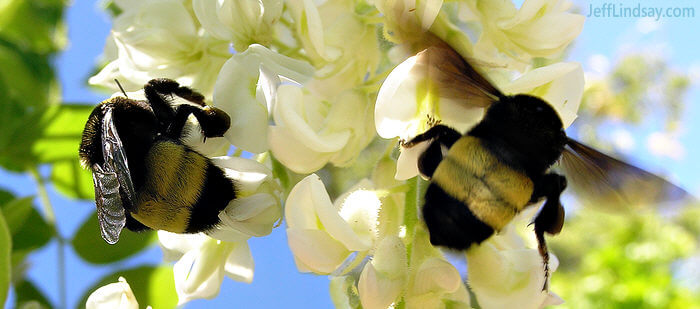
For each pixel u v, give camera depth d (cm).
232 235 26
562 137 25
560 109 25
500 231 25
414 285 25
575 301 48
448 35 25
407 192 25
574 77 25
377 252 25
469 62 25
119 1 27
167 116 26
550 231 25
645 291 46
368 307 25
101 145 26
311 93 26
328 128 26
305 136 25
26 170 28
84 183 28
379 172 26
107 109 26
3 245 26
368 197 25
